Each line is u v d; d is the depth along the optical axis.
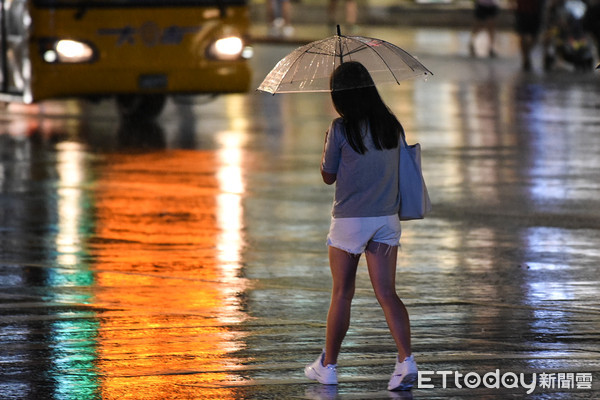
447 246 22.22
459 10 95.06
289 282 19.36
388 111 13.20
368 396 13.44
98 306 17.73
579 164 32.16
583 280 19.44
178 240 22.75
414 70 13.49
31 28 34.56
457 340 15.79
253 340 15.88
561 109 45.16
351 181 13.20
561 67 62.75
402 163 13.40
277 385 13.88
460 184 29.02
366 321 16.83
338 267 13.49
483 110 44.91
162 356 15.11
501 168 31.47
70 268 20.36
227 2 36.50
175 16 35.81
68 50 34.78
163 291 18.70
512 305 17.75
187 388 13.75
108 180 29.56
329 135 13.26
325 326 16.61
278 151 34.72
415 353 15.17
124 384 13.92
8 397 13.41
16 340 15.86
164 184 29.02
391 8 98.88
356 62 13.05
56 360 14.92
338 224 13.34
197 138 37.53
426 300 18.09
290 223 24.47
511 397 13.36
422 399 13.34
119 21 35.22
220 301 18.06
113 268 20.38
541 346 15.49
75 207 26.08
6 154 33.81
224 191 28.16
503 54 70.69
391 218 13.34
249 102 49.06
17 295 18.41
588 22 59.78
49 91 34.81
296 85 13.39
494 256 21.33
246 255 21.47
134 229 23.78
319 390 13.67
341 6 99.25
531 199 27.03
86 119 42.56
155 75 35.78
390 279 13.45
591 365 14.64
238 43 36.75
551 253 21.56
